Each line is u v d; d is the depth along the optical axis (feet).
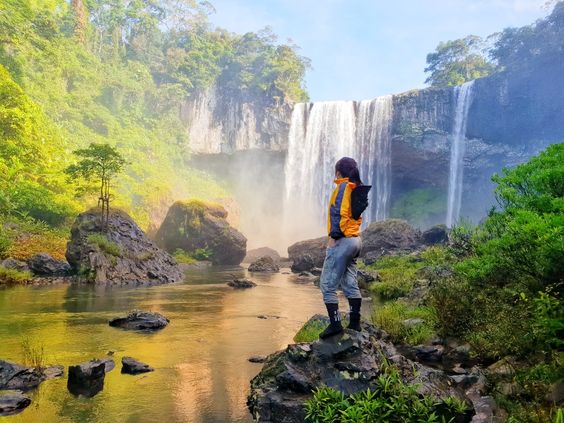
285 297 45.85
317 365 15.01
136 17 218.79
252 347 23.65
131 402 15.15
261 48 210.18
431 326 25.68
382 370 14.52
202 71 195.83
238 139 199.11
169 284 58.23
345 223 15.38
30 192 89.25
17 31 137.49
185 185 165.27
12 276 51.11
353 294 16.05
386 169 166.81
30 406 14.53
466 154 153.48
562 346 16.17
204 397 15.80
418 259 68.64
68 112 149.69
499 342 19.67
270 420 13.70
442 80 207.41
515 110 144.56
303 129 179.01
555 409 12.43
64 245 73.00
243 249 116.37
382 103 165.17
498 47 159.02
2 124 100.78
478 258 21.89
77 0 190.19
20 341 23.76
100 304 37.83
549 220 14.55
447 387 14.93
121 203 116.98
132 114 179.01
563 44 129.39
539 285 17.87
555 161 17.97
